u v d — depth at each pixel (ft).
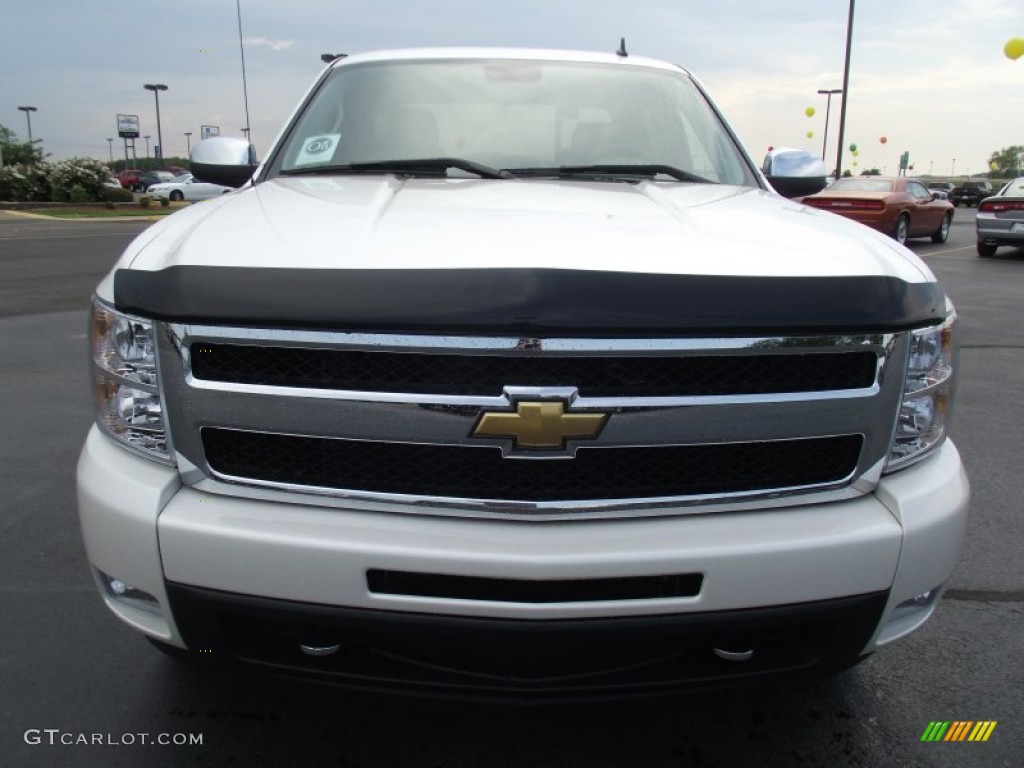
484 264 5.29
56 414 16.53
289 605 5.50
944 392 6.35
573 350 5.24
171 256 5.74
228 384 5.50
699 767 7.04
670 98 10.59
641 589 5.49
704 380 5.47
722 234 6.21
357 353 5.35
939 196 64.13
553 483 5.51
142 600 6.00
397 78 10.44
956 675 8.40
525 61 10.87
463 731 7.42
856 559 5.66
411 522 5.51
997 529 11.89
